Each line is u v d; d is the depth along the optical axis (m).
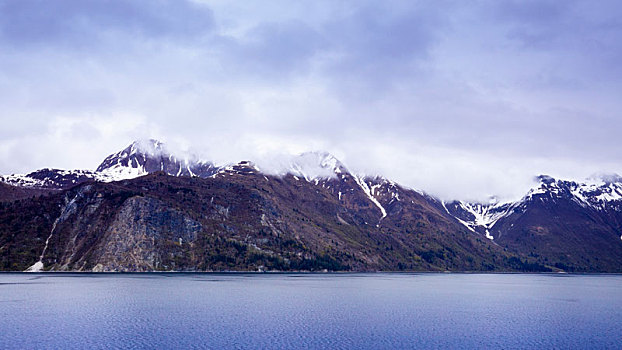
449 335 122.69
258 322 136.88
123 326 127.81
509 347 110.31
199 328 126.06
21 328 123.75
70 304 171.00
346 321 141.75
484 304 195.75
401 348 107.62
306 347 106.88
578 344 113.88
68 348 103.31
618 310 178.50
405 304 190.25
